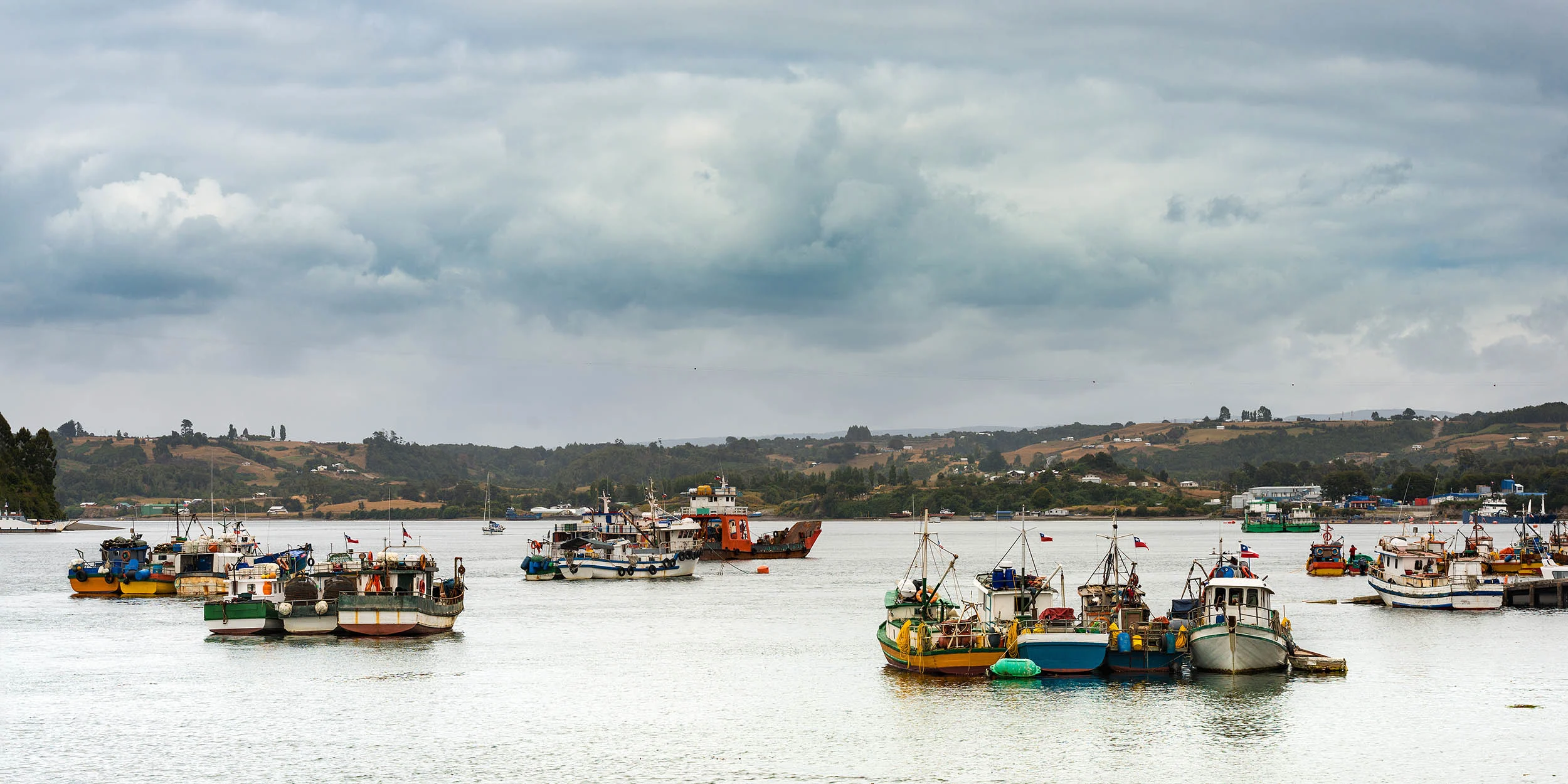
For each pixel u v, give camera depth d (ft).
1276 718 268.41
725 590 589.73
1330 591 556.51
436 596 418.51
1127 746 245.24
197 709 283.79
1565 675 317.22
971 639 320.91
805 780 225.56
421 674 328.08
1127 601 343.46
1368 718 268.41
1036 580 346.95
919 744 247.70
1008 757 238.68
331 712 281.13
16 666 341.41
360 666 340.39
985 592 341.00
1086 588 352.28
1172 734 253.85
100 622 445.78
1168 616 363.56
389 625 391.24
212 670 334.24
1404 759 236.63
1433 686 302.25
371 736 258.16
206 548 562.66
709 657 357.61
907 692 298.97
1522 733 255.09
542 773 230.68
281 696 299.38
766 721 269.64
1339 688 299.58
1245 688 299.38
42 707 286.66
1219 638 315.17
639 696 298.56
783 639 395.96
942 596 513.04
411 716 276.62
